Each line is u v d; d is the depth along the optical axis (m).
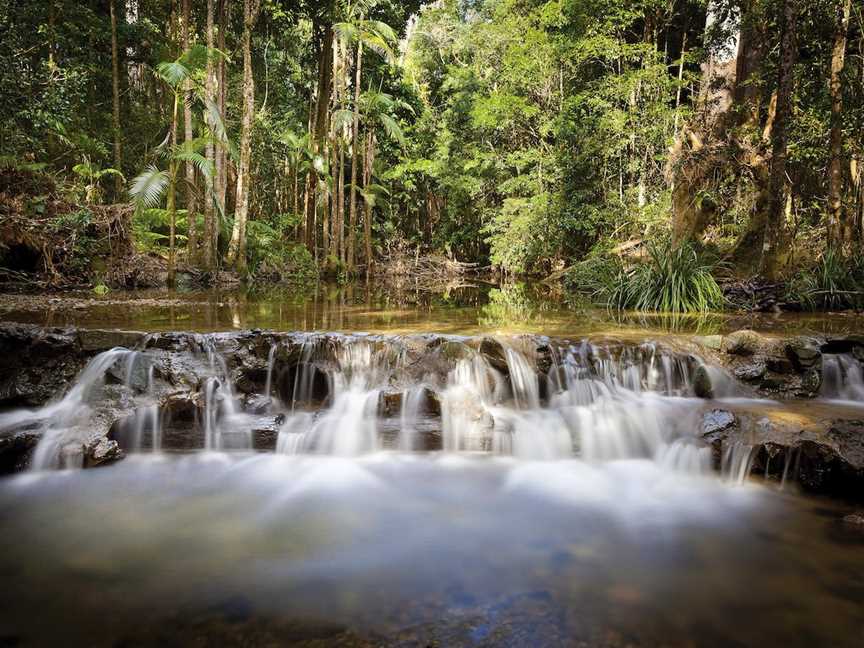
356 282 17.28
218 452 4.98
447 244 27.50
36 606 2.76
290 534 3.58
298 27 24.08
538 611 2.72
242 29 20.50
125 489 4.27
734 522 3.76
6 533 3.57
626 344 5.60
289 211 27.45
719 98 14.33
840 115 9.40
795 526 3.68
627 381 5.54
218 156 16.11
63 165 14.67
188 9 14.23
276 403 5.52
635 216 14.71
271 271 16.61
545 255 18.61
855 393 5.49
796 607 2.78
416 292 12.80
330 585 2.96
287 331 5.91
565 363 5.51
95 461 4.61
